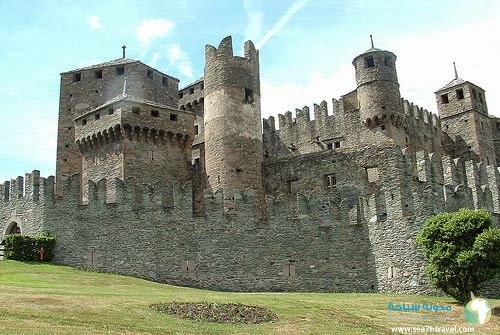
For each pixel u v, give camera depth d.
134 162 50.41
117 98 52.06
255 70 53.88
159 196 41.62
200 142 62.47
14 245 41.88
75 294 26.75
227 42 52.62
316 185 47.84
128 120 50.44
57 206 44.47
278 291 38.31
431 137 71.25
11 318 19.67
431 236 29.48
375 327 23.19
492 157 76.19
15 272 36.50
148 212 41.59
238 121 50.97
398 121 59.44
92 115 52.84
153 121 51.84
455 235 28.62
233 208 42.44
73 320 20.19
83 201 51.97
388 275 35.88
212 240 40.09
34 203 46.47
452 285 28.77
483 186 43.66
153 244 40.94
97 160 52.06
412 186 40.16
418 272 34.38
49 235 43.97
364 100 60.28
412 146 65.69
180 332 19.95
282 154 70.50
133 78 61.69
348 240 38.00
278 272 38.75
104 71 62.59
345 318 24.47
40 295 25.12
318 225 38.91
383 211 37.25
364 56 60.75
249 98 52.38
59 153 61.53
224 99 51.28
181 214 40.97
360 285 36.97
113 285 34.50
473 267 28.11
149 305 24.16
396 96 59.81
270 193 49.91
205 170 52.22
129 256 41.22
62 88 63.28
